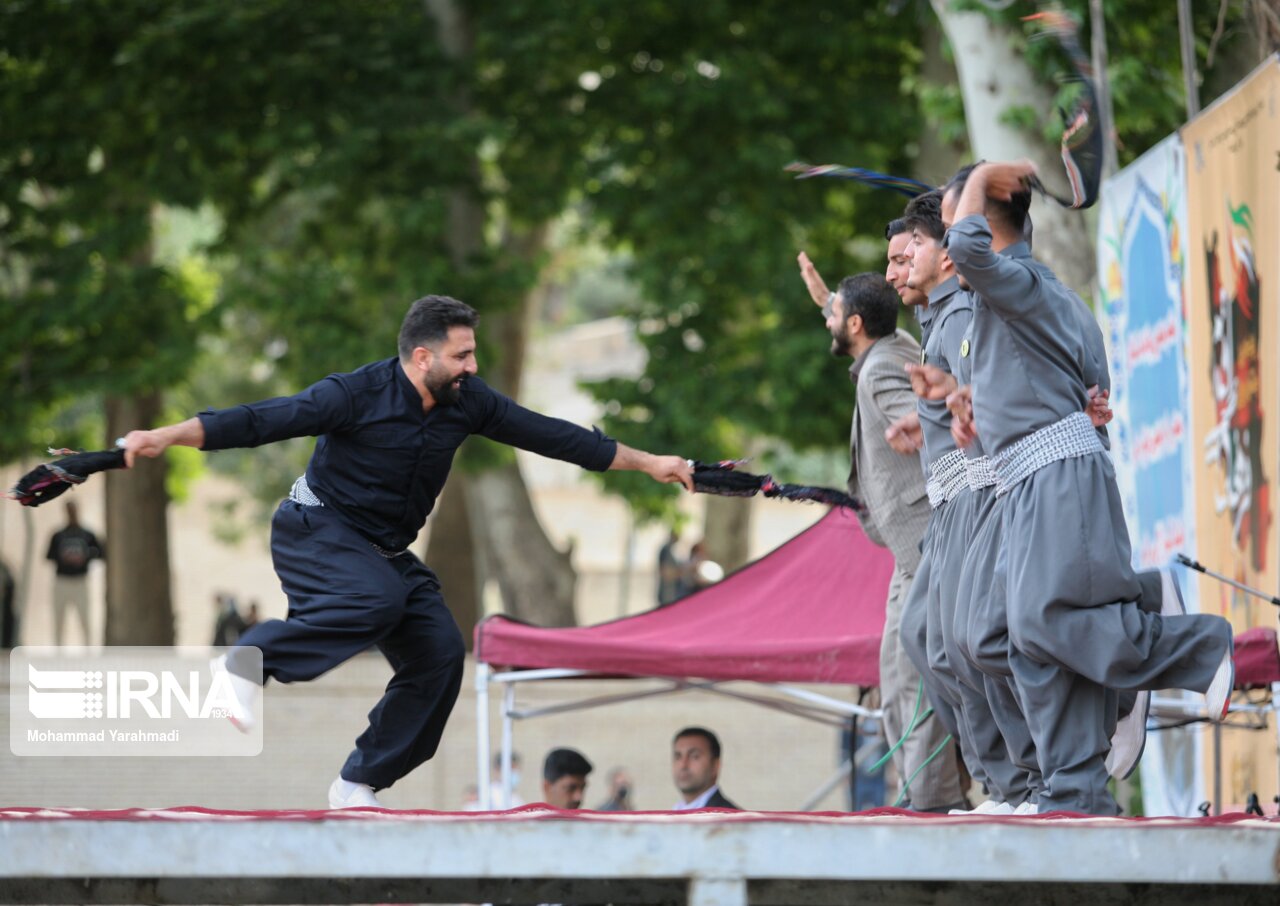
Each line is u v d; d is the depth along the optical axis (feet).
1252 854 26.40
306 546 37.78
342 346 141.49
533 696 133.49
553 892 31.27
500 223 178.09
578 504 267.18
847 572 60.80
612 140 147.95
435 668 38.88
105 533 169.37
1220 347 54.85
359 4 149.48
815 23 139.64
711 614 60.54
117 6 143.64
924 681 39.34
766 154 136.15
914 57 143.54
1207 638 33.19
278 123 139.85
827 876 26.16
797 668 57.00
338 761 134.41
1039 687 33.83
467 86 146.92
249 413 36.47
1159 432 61.52
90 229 149.07
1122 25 89.25
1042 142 84.07
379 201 149.79
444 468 38.75
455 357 37.83
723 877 26.09
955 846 26.32
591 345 284.20
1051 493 33.60
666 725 134.10
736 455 165.78
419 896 31.27
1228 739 57.88
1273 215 49.88
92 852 25.77
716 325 142.41
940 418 37.50
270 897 31.45
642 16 143.84
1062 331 34.06
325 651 36.83
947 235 33.27
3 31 142.61
